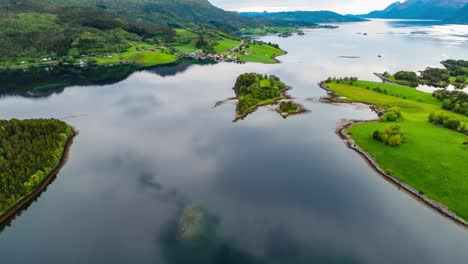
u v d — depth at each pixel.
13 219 75.12
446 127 124.19
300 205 79.62
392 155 103.44
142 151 108.69
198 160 102.25
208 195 83.06
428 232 70.62
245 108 150.25
